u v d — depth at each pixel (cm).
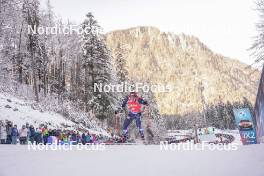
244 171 477
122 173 531
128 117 1109
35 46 5212
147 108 1113
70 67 7219
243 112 2284
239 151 679
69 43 7038
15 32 4559
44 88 5684
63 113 4766
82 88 5975
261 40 3066
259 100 2339
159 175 504
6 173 561
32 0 5241
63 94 6328
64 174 536
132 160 655
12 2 3994
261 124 2380
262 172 459
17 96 4522
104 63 5331
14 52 4922
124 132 1112
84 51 5412
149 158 674
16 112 3603
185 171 518
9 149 932
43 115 4031
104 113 5184
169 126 15025
